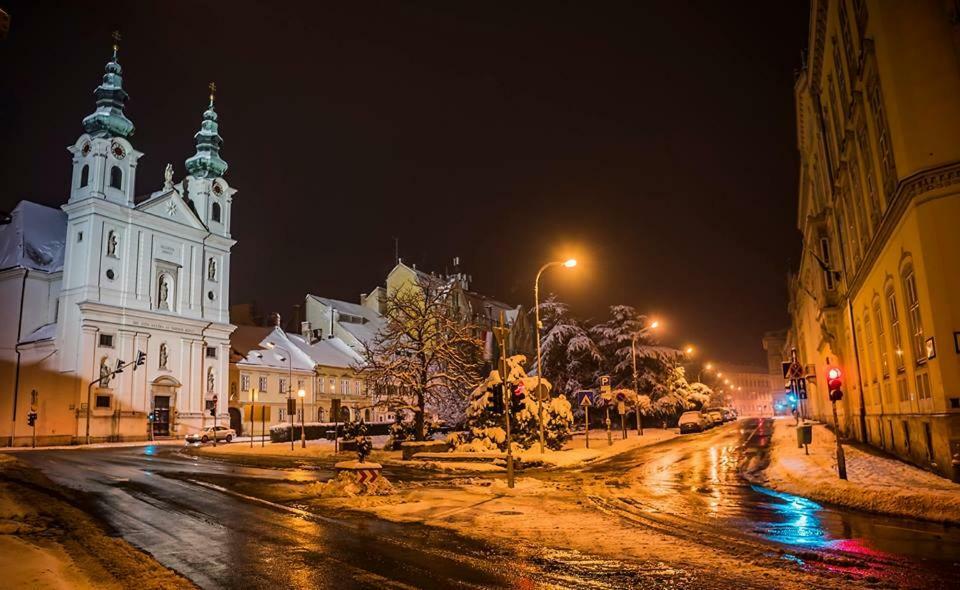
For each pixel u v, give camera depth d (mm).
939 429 15930
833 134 28406
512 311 97688
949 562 8797
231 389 71250
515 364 34125
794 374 27391
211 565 9164
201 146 73188
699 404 70562
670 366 59219
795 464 21375
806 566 8664
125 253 60844
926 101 16109
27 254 63875
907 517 12477
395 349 37375
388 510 14086
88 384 55969
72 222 59625
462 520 12664
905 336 18469
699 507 14164
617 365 58531
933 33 16281
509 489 17969
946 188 15680
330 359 84438
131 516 13672
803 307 60062
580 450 32531
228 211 73188
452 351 37250
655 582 8008
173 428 62594
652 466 24734
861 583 7832
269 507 14797
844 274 29281
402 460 30672
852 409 31172
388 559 9391
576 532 11242
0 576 8094
